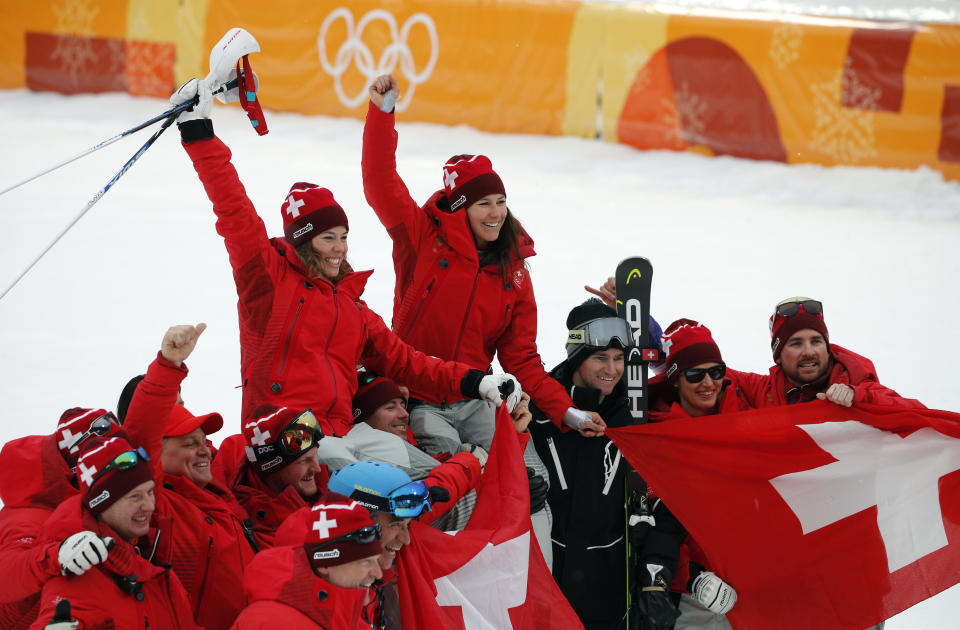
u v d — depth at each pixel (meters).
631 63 58.28
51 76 60.59
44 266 37.88
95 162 51.81
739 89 57.38
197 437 13.12
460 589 13.96
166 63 60.19
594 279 40.78
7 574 11.30
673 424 15.73
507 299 16.56
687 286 41.19
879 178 55.94
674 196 53.75
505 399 15.32
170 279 37.69
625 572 15.85
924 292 42.44
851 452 16.03
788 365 17.06
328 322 14.86
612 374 16.17
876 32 55.72
